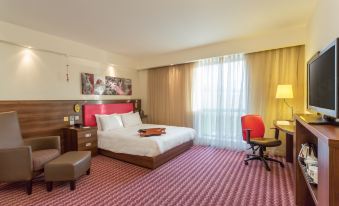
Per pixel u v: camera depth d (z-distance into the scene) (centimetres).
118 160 367
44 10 270
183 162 352
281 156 375
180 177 288
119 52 498
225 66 440
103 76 482
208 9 271
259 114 393
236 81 425
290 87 334
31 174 243
